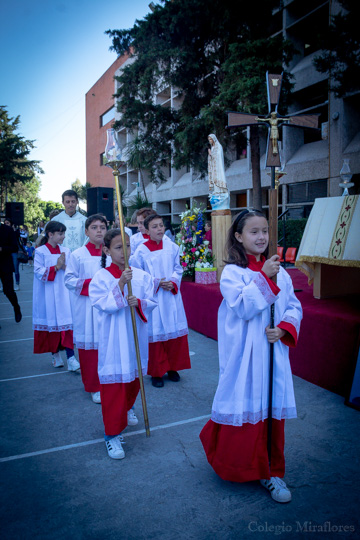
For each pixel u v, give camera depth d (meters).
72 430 3.11
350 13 9.53
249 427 2.15
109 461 2.65
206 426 2.38
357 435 2.87
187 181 22.92
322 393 3.55
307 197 15.46
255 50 11.98
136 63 15.22
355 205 3.69
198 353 4.98
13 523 2.07
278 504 2.17
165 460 2.65
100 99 34.44
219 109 12.56
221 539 1.93
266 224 2.22
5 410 3.49
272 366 2.18
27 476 2.50
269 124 2.29
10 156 37.59
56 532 2.00
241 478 2.16
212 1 12.94
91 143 37.22
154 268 4.13
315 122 2.34
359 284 4.62
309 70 15.12
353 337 3.33
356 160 13.08
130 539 1.95
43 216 59.06
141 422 3.22
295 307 2.28
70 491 2.34
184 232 6.34
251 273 2.21
